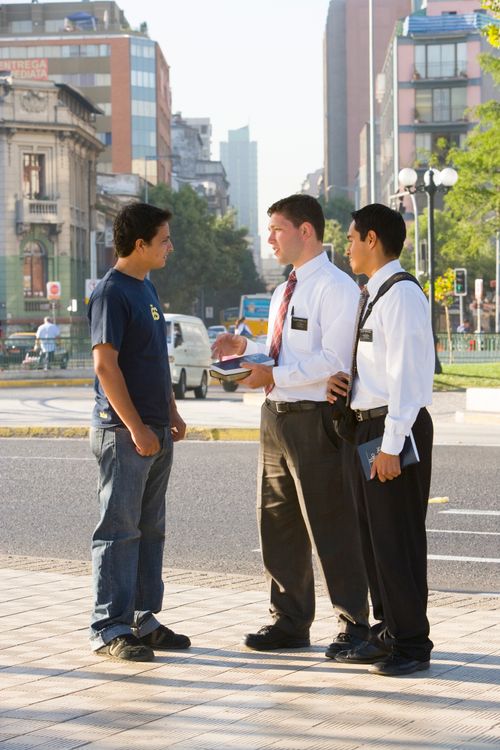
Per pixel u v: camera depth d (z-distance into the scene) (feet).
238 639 33.17
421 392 28.94
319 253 31.91
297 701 26.78
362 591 31.45
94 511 60.70
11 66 586.04
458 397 137.08
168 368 33.27
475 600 39.09
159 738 24.23
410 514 29.48
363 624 31.37
